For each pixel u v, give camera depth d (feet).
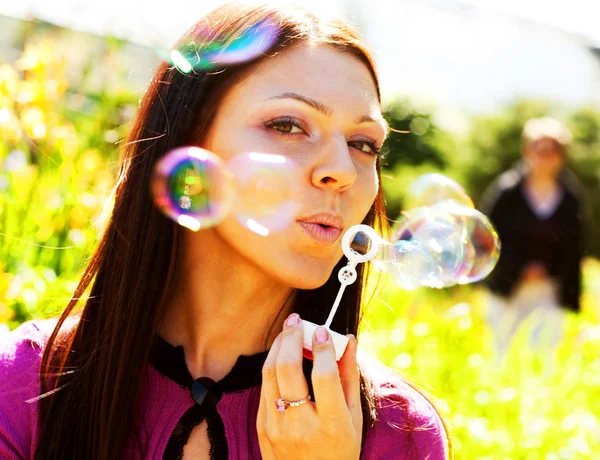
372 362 4.51
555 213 15.06
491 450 7.14
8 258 7.48
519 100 39.14
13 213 7.49
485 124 37.55
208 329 4.05
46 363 3.98
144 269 4.04
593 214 38.14
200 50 4.01
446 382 8.39
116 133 9.11
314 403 3.65
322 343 3.57
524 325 10.92
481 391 8.27
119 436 3.83
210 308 4.04
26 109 7.96
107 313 4.06
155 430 3.85
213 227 3.88
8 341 4.12
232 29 3.94
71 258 7.90
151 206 4.07
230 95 3.87
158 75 4.26
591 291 21.85
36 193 7.86
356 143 3.96
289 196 3.67
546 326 12.18
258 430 3.71
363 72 3.94
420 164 33.81
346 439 3.56
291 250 3.70
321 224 3.70
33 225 7.75
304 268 3.70
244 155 3.76
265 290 4.06
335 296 4.49
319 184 3.68
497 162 36.50
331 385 3.48
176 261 4.06
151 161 4.10
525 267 15.07
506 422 7.88
